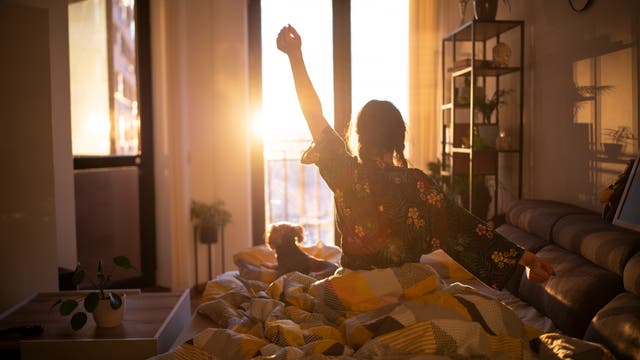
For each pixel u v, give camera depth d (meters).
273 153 5.77
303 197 5.82
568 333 1.93
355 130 1.63
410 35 4.57
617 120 2.59
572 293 1.97
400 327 1.54
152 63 4.72
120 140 4.64
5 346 2.21
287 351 1.54
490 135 3.53
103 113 4.50
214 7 4.68
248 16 4.80
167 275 4.75
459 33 3.74
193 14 4.66
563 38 3.08
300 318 1.81
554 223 2.53
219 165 4.77
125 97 4.65
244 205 4.79
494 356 1.53
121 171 4.63
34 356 2.19
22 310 2.65
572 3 2.97
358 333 1.57
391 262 1.62
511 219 3.04
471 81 3.46
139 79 4.72
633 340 1.52
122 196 4.65
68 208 3.94
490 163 3.52
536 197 3.45
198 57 4.69
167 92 4.53
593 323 1.73
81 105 4.31
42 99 3.19
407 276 1.62
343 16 4.58
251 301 2.15
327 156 1.58
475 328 1.53
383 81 4.66
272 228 2.65
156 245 4.85
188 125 4.69
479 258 1.53
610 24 2.64
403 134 1.60
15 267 3.15
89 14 4.34
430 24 4.55
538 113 3.40
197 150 4.74
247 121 4.77
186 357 1.71
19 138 3.15
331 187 1.60
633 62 2.46
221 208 4.77
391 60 4.66
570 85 3.02
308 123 1.62
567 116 3.06
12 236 3.14
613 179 2.63
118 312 2.39
